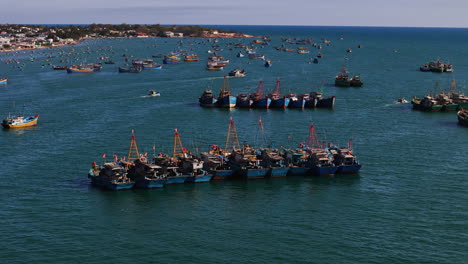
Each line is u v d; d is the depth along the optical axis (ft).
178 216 326.65
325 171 411.13
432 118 641.40
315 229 307.78
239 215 329.52
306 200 357.20
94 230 303.07
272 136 544.21
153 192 370.12
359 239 294.05
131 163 398.62
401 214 330.13
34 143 504.02
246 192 373.81
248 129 577.43
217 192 372.99
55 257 269.44
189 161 395.34
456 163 440.86
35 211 329.72
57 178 396.57
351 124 605.31
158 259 269.23
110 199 353.92
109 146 492.95
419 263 266.57
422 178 401.49
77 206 339.77
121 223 313.94
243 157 408.87
